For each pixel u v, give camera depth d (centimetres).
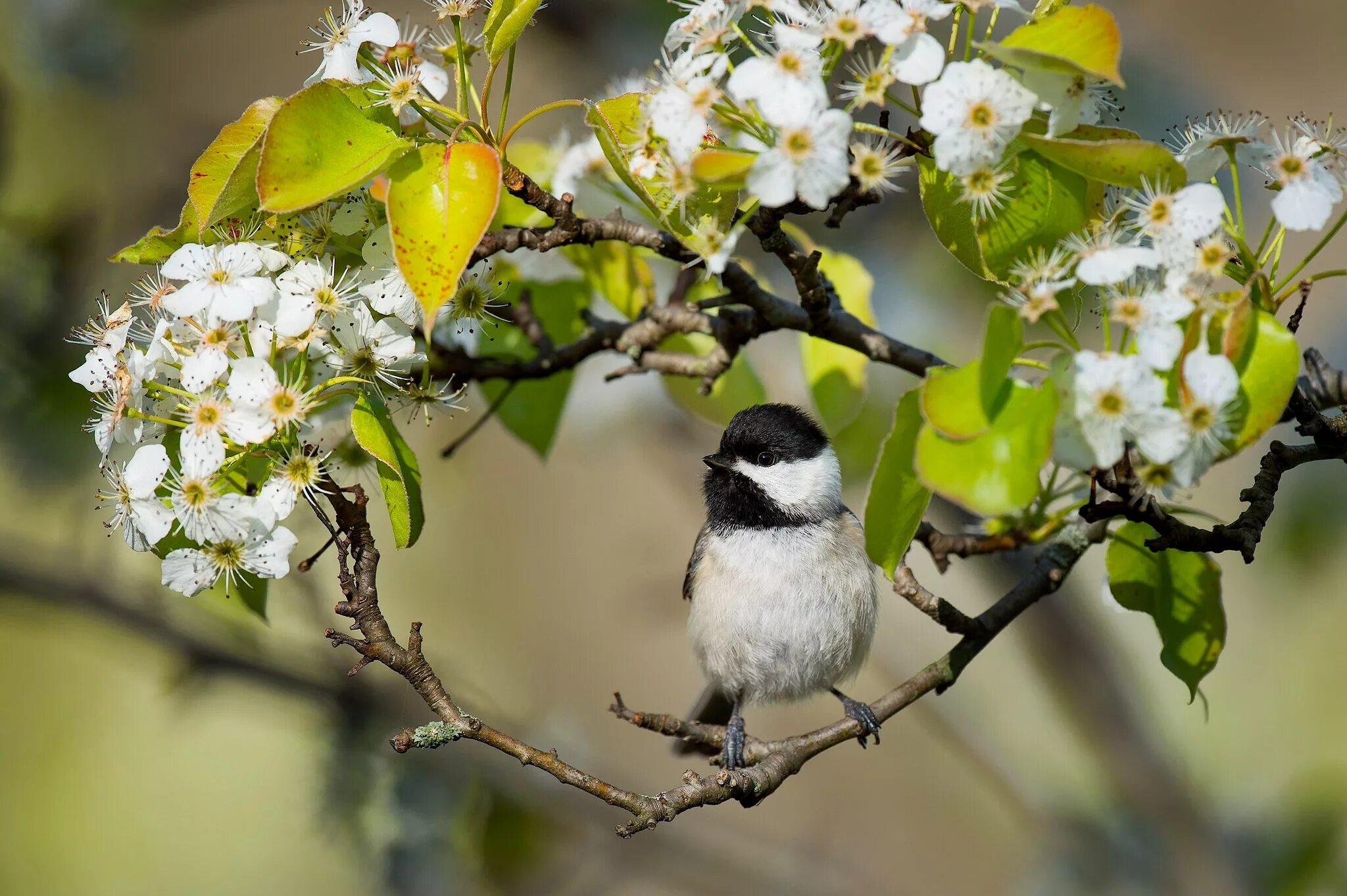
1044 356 973
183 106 1323
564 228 648
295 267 573
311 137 538
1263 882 1118
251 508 540
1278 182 526
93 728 1351
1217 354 484
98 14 1232
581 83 1230
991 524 723
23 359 1022
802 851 1225
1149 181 519
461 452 1501
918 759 1462
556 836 1072
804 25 541
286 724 1357
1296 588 1251
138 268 1063
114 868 1309
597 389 1148
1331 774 1179
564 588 1516
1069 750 1323
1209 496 1255
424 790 1031
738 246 1100
